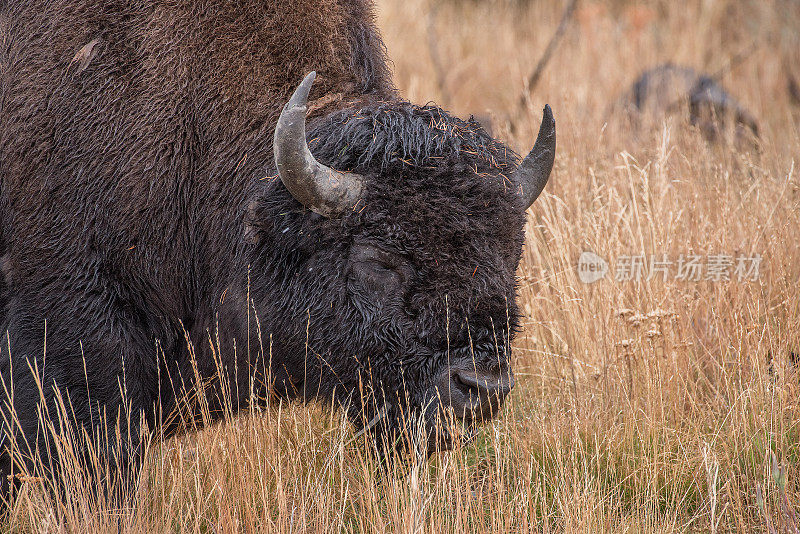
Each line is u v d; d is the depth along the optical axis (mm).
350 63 13625
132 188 12664
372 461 13602
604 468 14836
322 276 12047
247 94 13102
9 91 12875
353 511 13648
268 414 13469
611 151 23891
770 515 13047
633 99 32281
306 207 11688
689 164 20422
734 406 14781
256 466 13633
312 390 13141
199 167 13125
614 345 16516
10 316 12875
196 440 14625
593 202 19219
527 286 18141
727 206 18266
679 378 15906
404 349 11641
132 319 12930
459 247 11344
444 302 11375
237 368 13453
